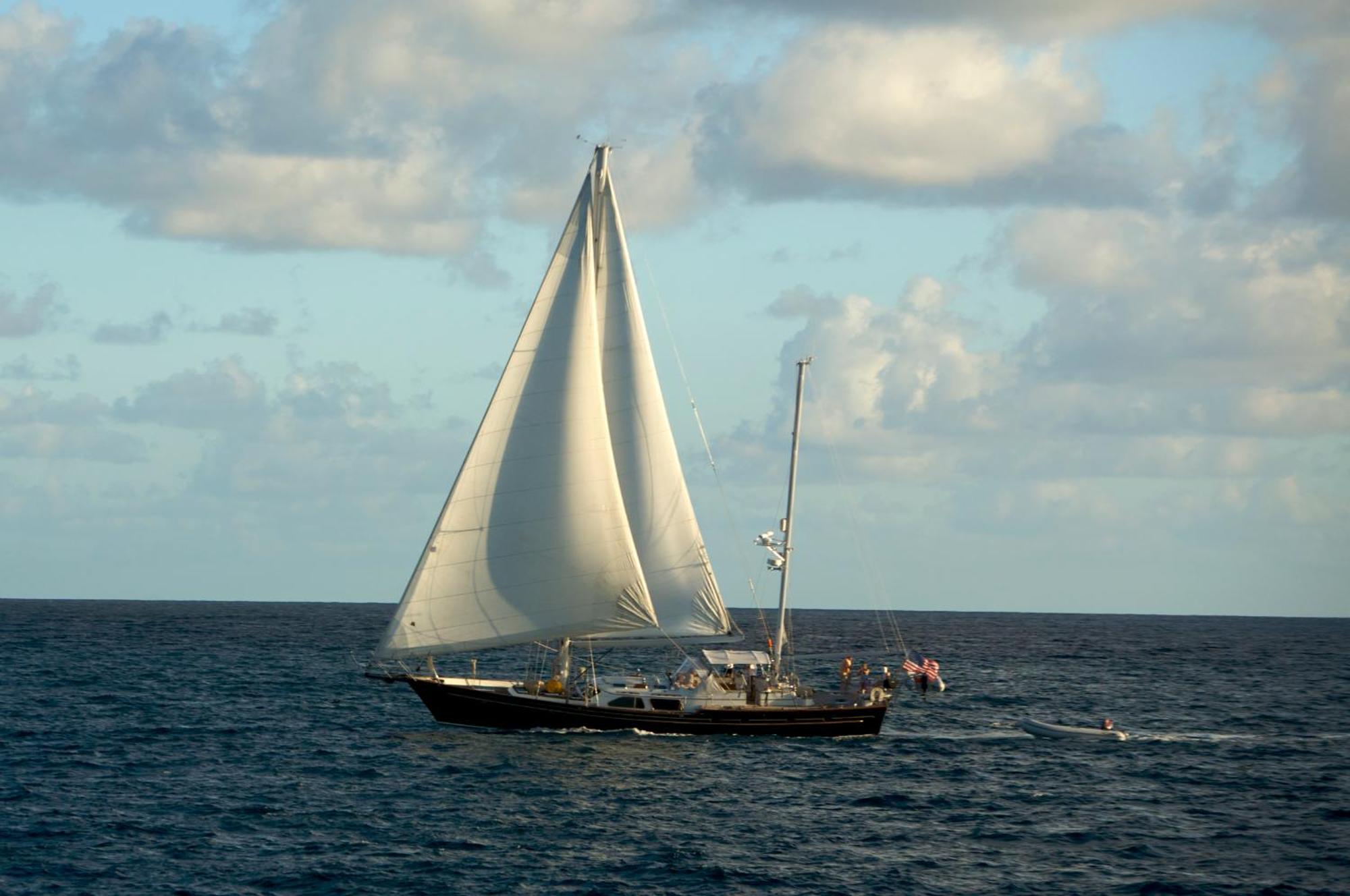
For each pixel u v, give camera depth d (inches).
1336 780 5216.5
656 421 6008.9
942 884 3575.3
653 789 4731.8
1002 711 7642.7
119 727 6264.8
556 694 5812.0
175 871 3587.6
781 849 3919.8
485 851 3823.8
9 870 3567.9
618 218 5984.3
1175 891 3528.5
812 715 5944.9
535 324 5713.6
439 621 5644.7
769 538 5964.6
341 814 4281.5
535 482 5669.3
